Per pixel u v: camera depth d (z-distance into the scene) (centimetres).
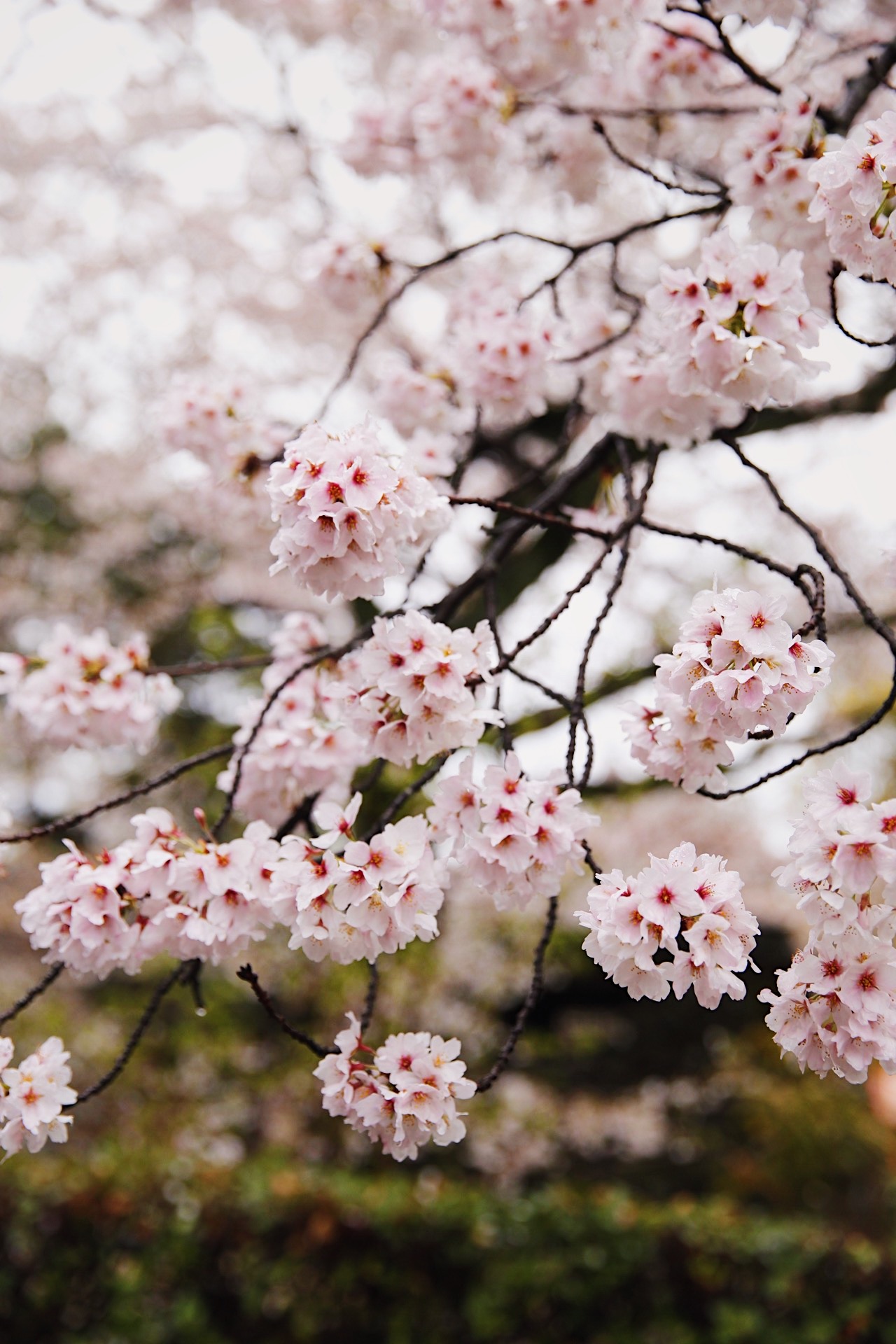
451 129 263
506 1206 464
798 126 191
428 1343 444
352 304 265
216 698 823
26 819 875
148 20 470
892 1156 725
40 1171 464
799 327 160
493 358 228
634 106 271
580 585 167
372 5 461
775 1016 126
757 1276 441
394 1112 142
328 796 206
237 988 569
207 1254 448
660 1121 780
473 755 145
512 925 602
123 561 756
